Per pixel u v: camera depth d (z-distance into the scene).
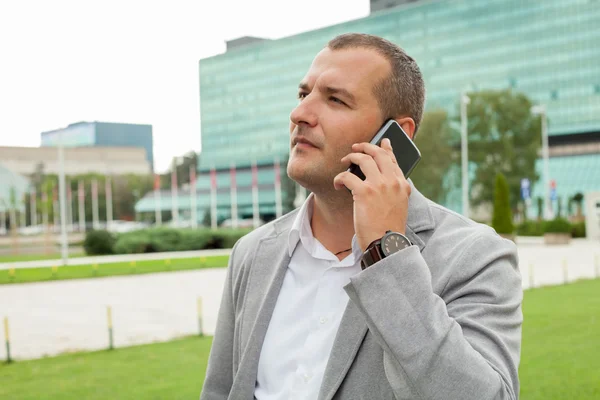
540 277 19.98
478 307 1.61
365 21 112.00
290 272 1.96
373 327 1.48
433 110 54.56
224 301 2.21
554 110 95.38
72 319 14.46
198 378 8.08
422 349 1.43
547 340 9.57
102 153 127.81
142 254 43.03
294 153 1.83
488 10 100.81
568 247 37.34
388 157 1.65
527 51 97.50
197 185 116.88
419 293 1.48
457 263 1.68
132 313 15.18
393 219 1.58
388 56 1.83
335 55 1.83
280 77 118.31
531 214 88.94
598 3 91.75
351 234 1.88
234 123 125.75
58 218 92.75
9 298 19.03
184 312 15.12
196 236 46.03
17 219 103.38
